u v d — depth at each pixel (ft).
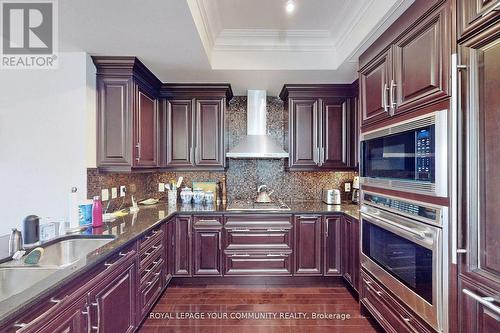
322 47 9.31
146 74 9.42
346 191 12.51
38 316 3.69
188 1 5.74
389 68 6.40
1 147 7.83
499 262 3.75
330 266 10.25
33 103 7.89
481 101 3.98
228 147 12.37
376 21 6.33
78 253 6.53
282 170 12.55
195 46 7.63
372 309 7.32
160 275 8.87
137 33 6.88
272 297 9.53
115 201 9.59
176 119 11.25
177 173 12.44
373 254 7.29
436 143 4.64
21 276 4.82
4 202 7.84
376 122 7.05
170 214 9.45
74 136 7.92
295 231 10.25
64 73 7.93
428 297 4.99
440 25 4.73
